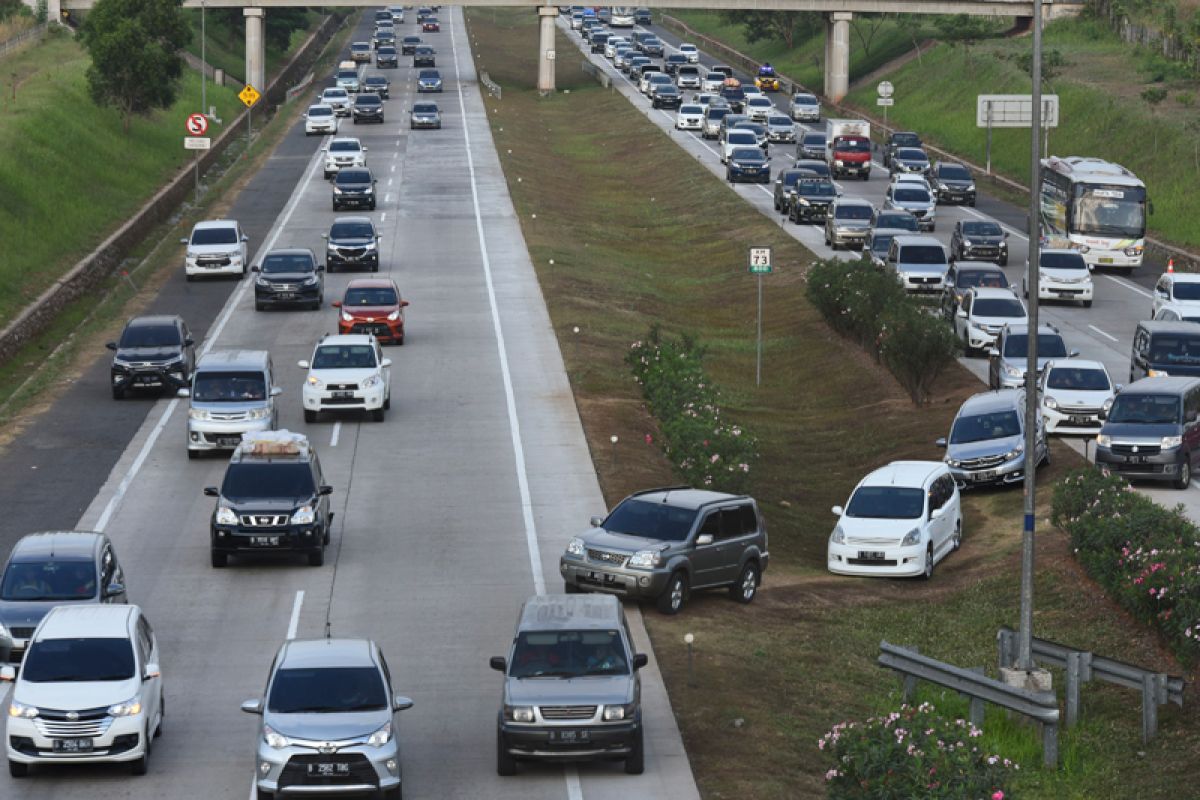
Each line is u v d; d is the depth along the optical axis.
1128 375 130.75
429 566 83.56
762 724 63.62
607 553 76.62
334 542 87.88
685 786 57.00
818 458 121.25
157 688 60.44
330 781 53.78
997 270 152.12
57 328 155.38
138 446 107.88
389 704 55.75
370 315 138.62
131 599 78.00
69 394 123.06
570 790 56.62
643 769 58.34
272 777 53.78
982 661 73.75
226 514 82.12
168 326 124.81
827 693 68.94
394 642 72.38
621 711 56.94
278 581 81.06
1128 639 74.88
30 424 113.62
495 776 57.91
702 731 62.38
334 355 115.25
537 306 157.50
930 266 166.25
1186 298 144.50
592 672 58.16
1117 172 186.50
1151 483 103.81
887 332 131.75
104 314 153.38
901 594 85.94
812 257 189.88
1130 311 160.75
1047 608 80.12
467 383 126.50
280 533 82.00
